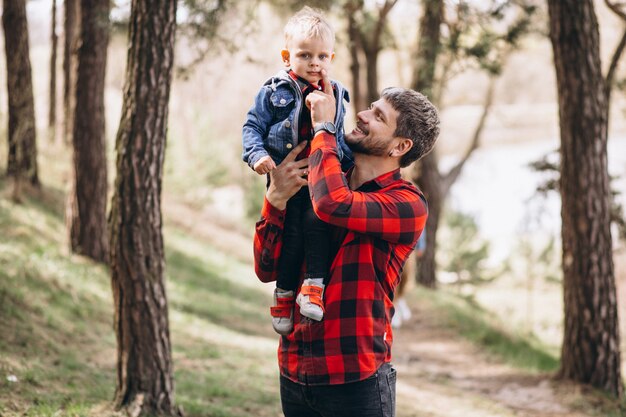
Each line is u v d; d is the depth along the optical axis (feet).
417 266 55.26
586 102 25.88
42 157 51.39
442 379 30.07
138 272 16.78
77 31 34.76
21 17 40.45
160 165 16.92
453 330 40.68
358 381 8.50
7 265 27.37
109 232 16.98
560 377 27.68
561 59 26.09
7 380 17.75
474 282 67.46
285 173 8.75
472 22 31.78
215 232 65.51
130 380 17.01
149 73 16.43
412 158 9.10
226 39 27.86
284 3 36.06
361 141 8.98
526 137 127.13
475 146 70.13
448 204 79.05
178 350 26.43
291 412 9.27
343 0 34.76
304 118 9.25
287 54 9.59
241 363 26.20
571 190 26.43
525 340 39.91
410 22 48.44
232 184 85.25
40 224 37.11
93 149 35.09
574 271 26.76
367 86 50.57
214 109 82.38
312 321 8.66
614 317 26.73
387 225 8.49
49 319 24.39
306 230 8.80
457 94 71.20
